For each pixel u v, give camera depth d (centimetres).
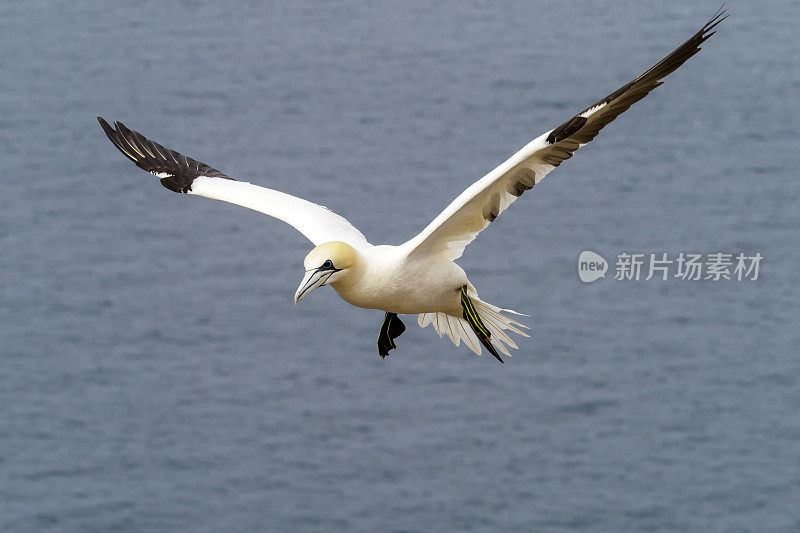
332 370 3303
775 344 3391
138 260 4088
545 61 6397
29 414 3161
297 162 5188
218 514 2741
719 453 2894
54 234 4328
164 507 2773
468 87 6053
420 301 1058
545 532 2603
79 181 4844
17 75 6331
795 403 3100
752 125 5284
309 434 3005
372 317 3603
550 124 5512
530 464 2841
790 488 2762
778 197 4472
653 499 2723
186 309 3719
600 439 2952
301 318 3622
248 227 4362
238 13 7612
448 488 2769
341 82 6278
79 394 3253
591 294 3697
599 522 2645
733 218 4269
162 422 3098
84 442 3041
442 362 3303
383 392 3181
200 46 6938
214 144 5459
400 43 6925
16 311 3716
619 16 7150
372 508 2703
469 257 3975
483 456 2883
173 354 3453
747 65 6125
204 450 2972
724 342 3397
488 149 5244
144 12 7612
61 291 3859
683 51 952
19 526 2752
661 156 4928
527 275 3831
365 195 4797
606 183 4622
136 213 4503
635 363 3291
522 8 7531
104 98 5988
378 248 1052
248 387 3238
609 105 950
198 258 4103
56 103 5897
